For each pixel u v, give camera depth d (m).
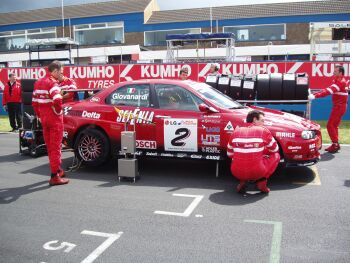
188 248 3.89
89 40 37.31
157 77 14.05
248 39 33.81
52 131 6.10
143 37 35.84
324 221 4.54
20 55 27.91
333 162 7.48
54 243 4.05
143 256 3.74
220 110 6.22
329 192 5.64
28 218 4.74
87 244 4.02
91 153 6.99
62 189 5.95
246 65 13.09
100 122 6.88
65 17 37.53
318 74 12.70
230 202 5.24
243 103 9.32
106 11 36.94
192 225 4.46
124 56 25.14
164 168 7.19
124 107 6.78
